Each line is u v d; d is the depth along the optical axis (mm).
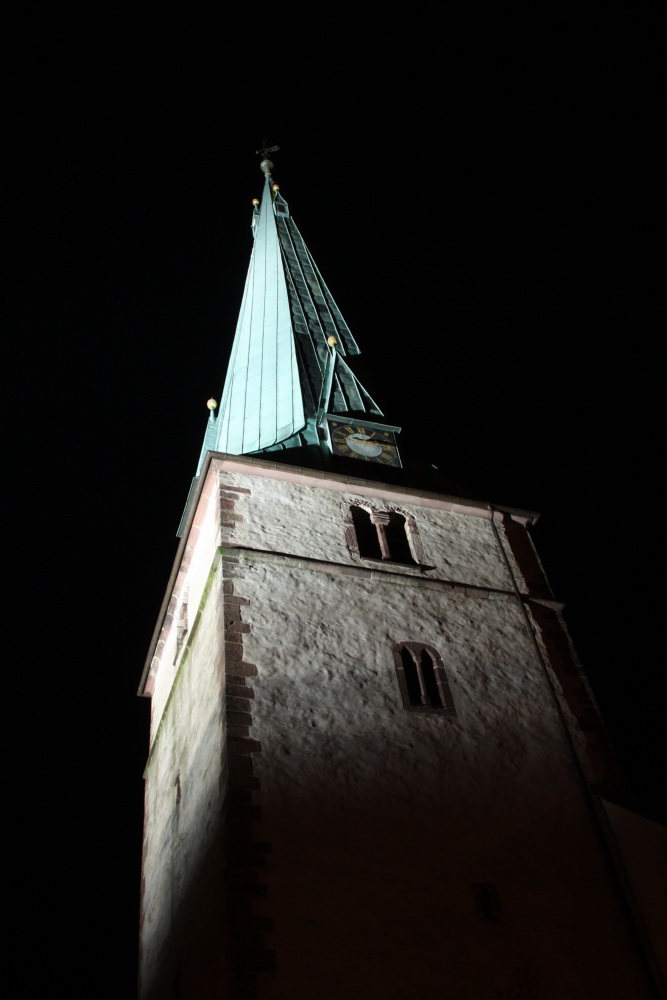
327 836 16188
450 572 22688
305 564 21125
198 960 16281
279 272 35156
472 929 15734
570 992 15469
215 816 16875
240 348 32188
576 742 19688
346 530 22656
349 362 30328
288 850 15758
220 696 18188
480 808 17625
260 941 14461
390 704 18875
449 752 18422
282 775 16844
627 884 17344
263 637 19203
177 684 23297
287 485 23391
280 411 28312
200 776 18797
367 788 17188
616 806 18172
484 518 25016
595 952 16172
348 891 15523
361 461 25719
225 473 23094
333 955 14633
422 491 24438
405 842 16562
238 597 19828
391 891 15758
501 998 15031
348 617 20359
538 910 16406
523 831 17562
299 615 19969
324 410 27156
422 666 19984
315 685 18641
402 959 14953
